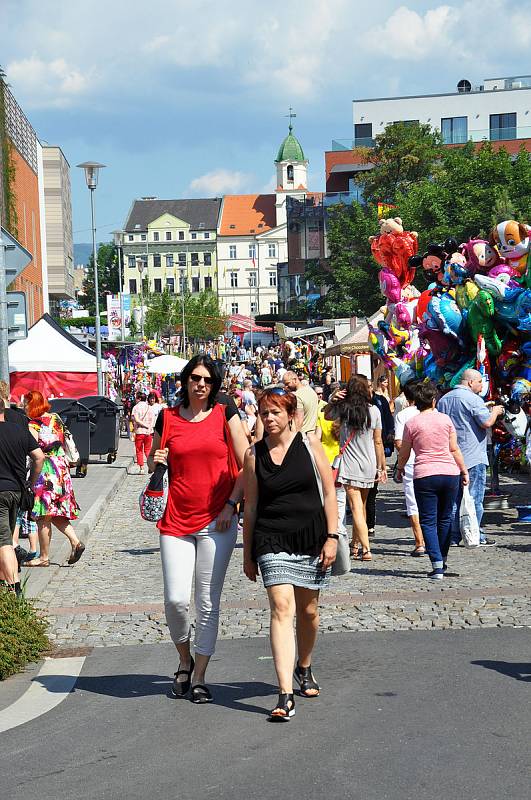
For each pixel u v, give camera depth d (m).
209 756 6.82
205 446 8.08
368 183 78.56
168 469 8.26
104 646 10.12
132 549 16.78
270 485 7.64
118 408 33.75
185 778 6.44
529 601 11.46
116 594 12.81
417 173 76.62
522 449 18.09
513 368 18.09
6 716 7.95
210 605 8.10
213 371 8.16
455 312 18.50
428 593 12.07
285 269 144.12
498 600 11.53
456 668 8.82
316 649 9.63
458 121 106.44
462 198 62.75
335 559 7.98
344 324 55.91
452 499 13.11
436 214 62.47
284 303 144.25
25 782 6.52
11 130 65.56
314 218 123.06
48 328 39.38
